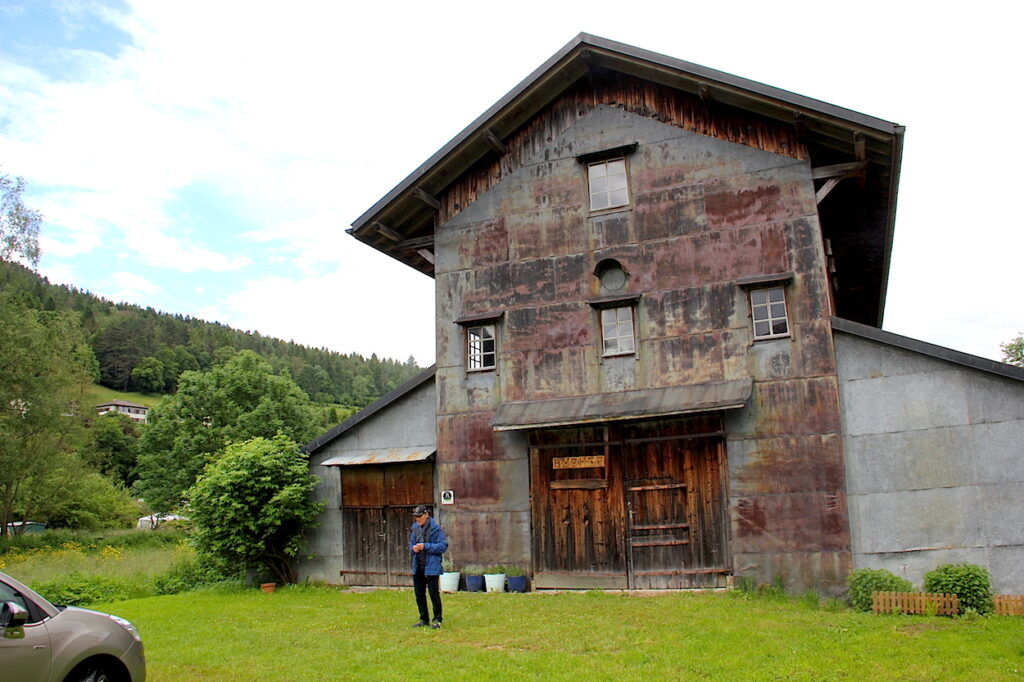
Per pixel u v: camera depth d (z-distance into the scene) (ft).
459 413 53.78
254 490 55.26
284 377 171.83
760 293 47.21
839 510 43.14
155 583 59.52
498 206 55.31
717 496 46.03
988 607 37.42
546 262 53.11
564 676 27.66
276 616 43.27
